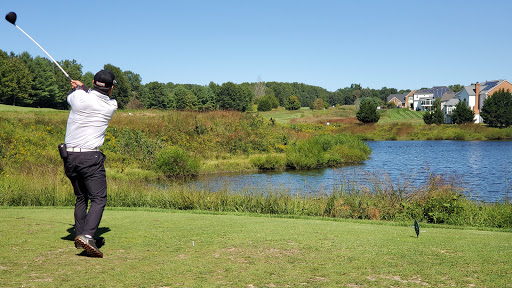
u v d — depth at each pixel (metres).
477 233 5.64
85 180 4.18
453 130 56.78
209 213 8.19
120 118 30.98
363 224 6.59
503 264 3.85
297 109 113.75
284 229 5.66
